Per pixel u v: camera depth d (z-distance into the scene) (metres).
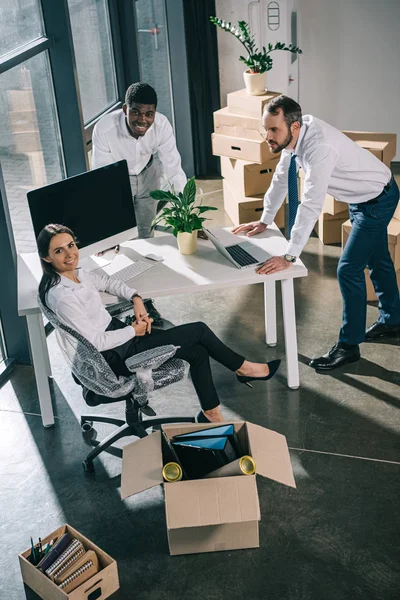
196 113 6.64
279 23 6.06
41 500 3.11
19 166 4.10
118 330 3.07
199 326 3.19
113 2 5.22
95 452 3.24
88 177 3.40
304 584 2.61
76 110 4.43
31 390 3.90
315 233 5.52
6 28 3.82
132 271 3.52
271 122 3.37
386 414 3.50
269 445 2.79
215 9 6.21
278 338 4.23
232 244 3.70
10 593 2.67
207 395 3.19
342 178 3.55
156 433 2.84
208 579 2.66
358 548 2.74
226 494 2.57
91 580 2.52
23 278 3.52
